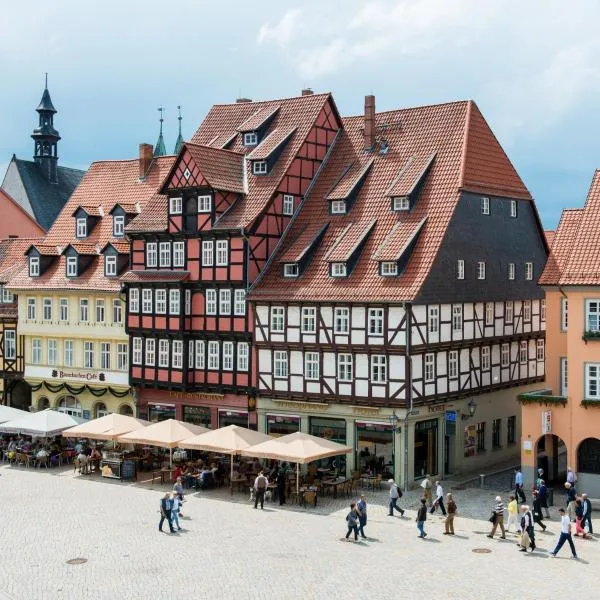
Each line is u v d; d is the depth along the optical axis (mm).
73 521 35750
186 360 48750
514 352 50156
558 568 29656
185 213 48844
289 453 38281
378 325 42344
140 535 33719
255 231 46844
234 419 47938
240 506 38750
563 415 38938
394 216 45438
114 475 44219
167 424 43031
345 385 43531
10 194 77875
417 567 29750
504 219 49344
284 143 49719
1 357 58000
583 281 38281
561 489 41906
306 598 26766
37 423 46375
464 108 47781
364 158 49344
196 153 48188
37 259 56125
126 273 50938
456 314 44969
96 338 53250
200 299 48406
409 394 41688
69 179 81500
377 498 40344
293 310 45094
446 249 43969
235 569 29547
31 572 29312
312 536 33719
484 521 36094
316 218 48000
